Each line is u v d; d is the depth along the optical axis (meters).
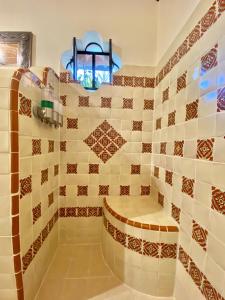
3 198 0.79
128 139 1.51
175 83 1.10
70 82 1.45
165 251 1.01
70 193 1.50
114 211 1.22
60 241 1.52
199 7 0.84
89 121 1.48
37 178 1.03
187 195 0.92
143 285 1.05
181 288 0.95
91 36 1.48
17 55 1.44
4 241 0.80
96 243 1.53
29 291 0.93
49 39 1.45
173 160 1.10
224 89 0.66
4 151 0.77
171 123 1.15
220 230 0.67
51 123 1.18
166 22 1.29
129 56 1.49
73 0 1.46
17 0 1.44
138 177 1.53
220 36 0.69
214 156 0.71
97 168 1.50
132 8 1.49
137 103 1.50
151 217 1.13
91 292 1.04
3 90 0.75
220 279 0.66
